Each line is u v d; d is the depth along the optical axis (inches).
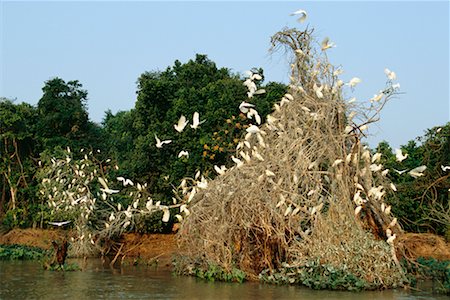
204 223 616.7
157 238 945.5
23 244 1024.9
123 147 1330.0
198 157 927.7
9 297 521.0
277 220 586.9
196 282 618.8
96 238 924.0
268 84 1027.9
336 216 580.4
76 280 643.5
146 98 1024.2
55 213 952.9
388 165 950.4
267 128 647.1
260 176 577.9
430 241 789.9
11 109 1189.1
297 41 653.3
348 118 609.6
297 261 585.9
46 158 1065.5
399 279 574.9
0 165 1136.2
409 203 850.1
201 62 1185.4
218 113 951.0
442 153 866.8
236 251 631.8
